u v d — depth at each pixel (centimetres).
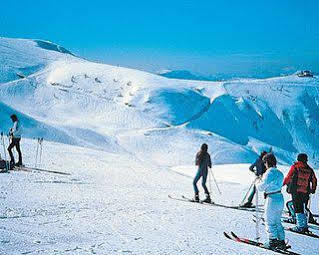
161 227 866
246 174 2898
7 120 9969
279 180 785
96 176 1855
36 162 1900
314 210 1569
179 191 1759
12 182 1320
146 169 2617
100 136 13112
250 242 816
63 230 721
